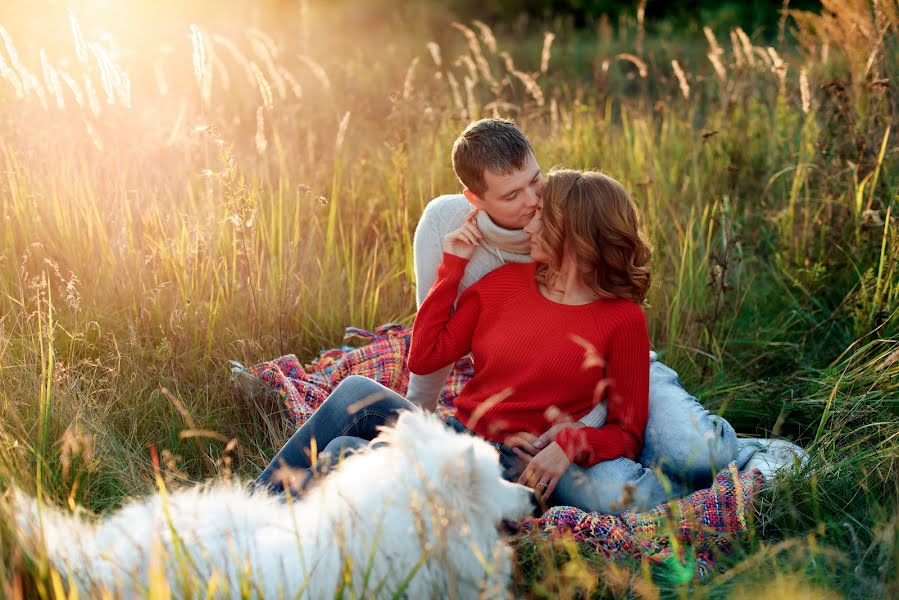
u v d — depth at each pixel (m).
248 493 2.43
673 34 12.20
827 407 3.08
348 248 4.75
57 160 4.60
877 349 3.64
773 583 2.12
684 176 5.19
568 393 2.71
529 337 2.73
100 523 2.13
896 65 4.71
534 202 2.83
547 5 14.63
